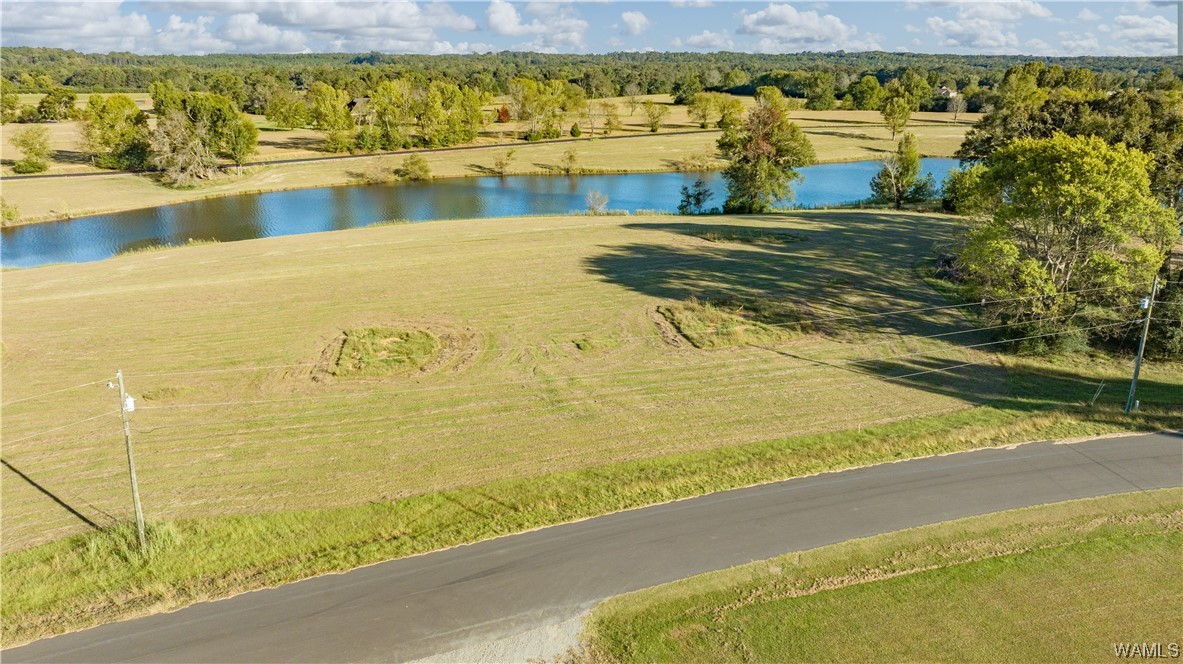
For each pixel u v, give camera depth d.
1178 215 41.66
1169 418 26.69
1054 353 33.12
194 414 26.81
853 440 24.94
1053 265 34.97
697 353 32.91
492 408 27.41
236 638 16.25
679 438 25.11
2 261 56.69
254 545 19.30
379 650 15.96
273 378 29.95
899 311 38.50
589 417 26.69
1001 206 34.84
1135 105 54.38
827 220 64.44
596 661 15.75
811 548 19.42
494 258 49.03
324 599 17.48
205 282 43.38
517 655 15.89
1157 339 33.09
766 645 16.09
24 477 22.61
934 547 19.42
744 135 80.56
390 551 19.17
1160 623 16.73
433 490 21.89
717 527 20.31
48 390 28.86
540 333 35.09
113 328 35.59
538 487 22.03
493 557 19.05
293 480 22.41
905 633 16.44
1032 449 24.58
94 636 16.30
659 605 17.36
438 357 32.25
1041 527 20.27
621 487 22.08
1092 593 17.69
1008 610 17.14
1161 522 20.47
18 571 18.19
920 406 27.89
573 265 47.16
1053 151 33.16
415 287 42.28
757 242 54.06
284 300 39.88
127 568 18.36
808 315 37.72
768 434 25.45
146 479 22.44
